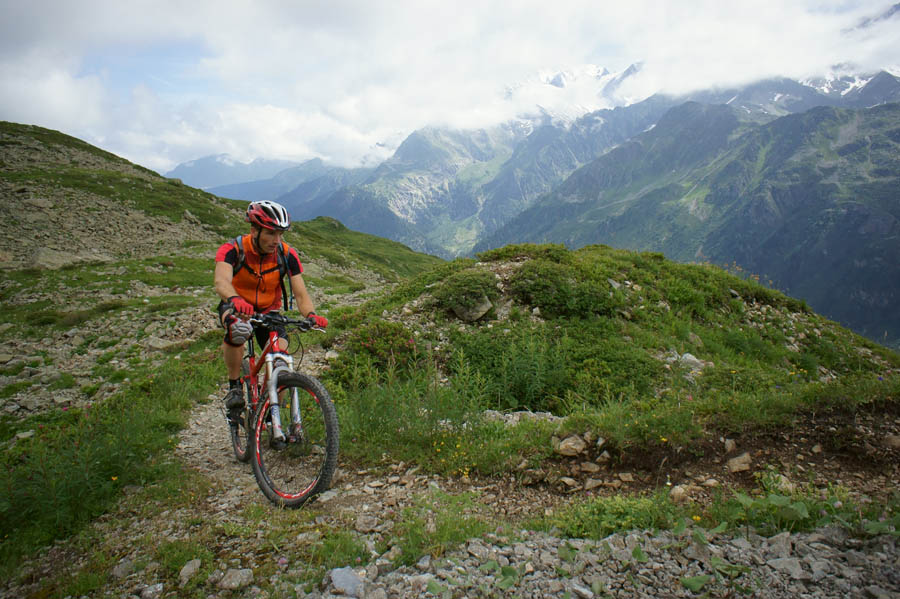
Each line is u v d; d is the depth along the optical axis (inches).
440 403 244.8
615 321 528.1
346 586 125.6
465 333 487.2
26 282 1007.6
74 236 1419.8
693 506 159.6
